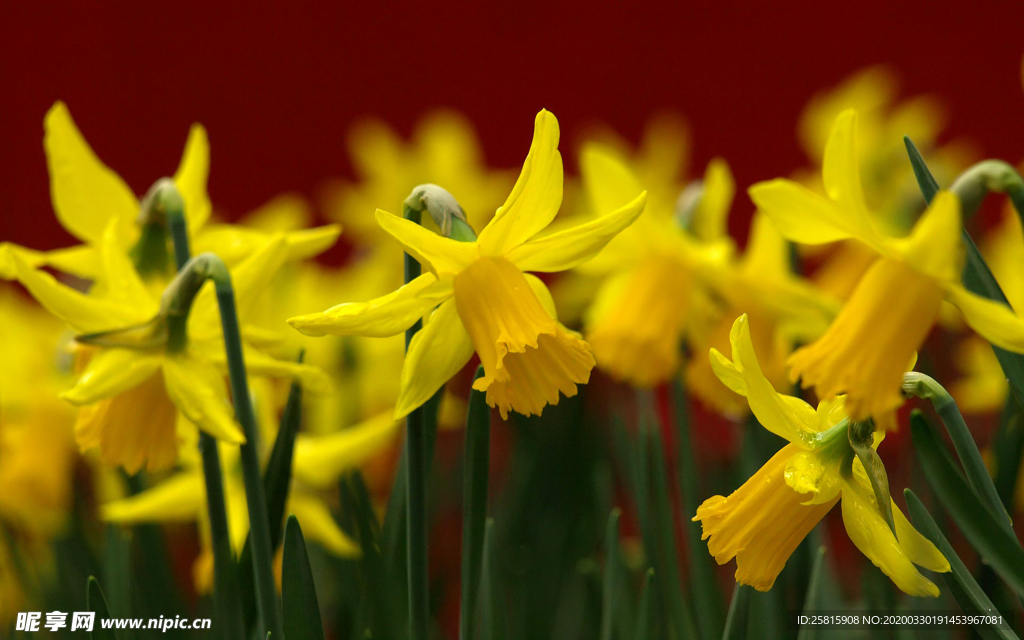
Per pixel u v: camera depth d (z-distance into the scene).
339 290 1.61
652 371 1.31
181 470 1.44
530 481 1.49
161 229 1.22
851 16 3.62
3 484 1.32
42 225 3.85
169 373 1.18
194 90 3.99
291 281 1.43
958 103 3.49
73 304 1.19
